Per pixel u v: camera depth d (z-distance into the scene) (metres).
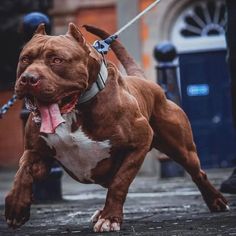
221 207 5.81
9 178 17.59
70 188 11.90
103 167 4.73
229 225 4.74
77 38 4.45
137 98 5.07
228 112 19.36
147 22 19.44
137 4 19.44
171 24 19.39
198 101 19.47
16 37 21.19
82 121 4.54
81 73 4.38
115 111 4.60
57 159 4.76
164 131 5.46
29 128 4.69
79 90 4.39
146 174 18.41
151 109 5.33
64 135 4.55
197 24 19.34
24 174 4.67
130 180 4.67
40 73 4.24
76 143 4.57
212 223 4.91
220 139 19.42
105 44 5.14
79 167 4.74
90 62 4.48
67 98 4.39
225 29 7.15
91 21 20.50
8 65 21.41
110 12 20.42
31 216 6.27
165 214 5.91
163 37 19.41
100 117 4.55
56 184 8.24
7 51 21.31
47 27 7.69
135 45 19.47
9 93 21.52
